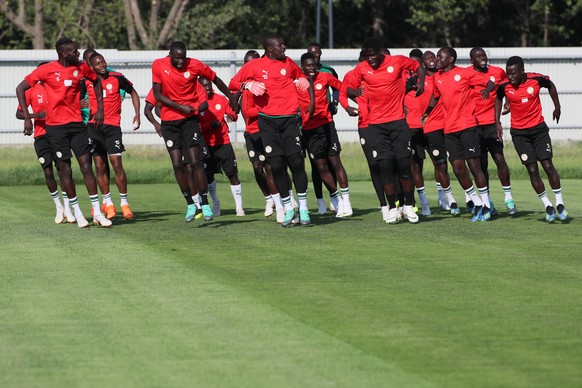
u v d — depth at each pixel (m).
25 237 38.78
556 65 95.94
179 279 29.14
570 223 42.12
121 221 44.53
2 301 26.22
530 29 163.62
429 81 45.56
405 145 41.09
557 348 21.14
